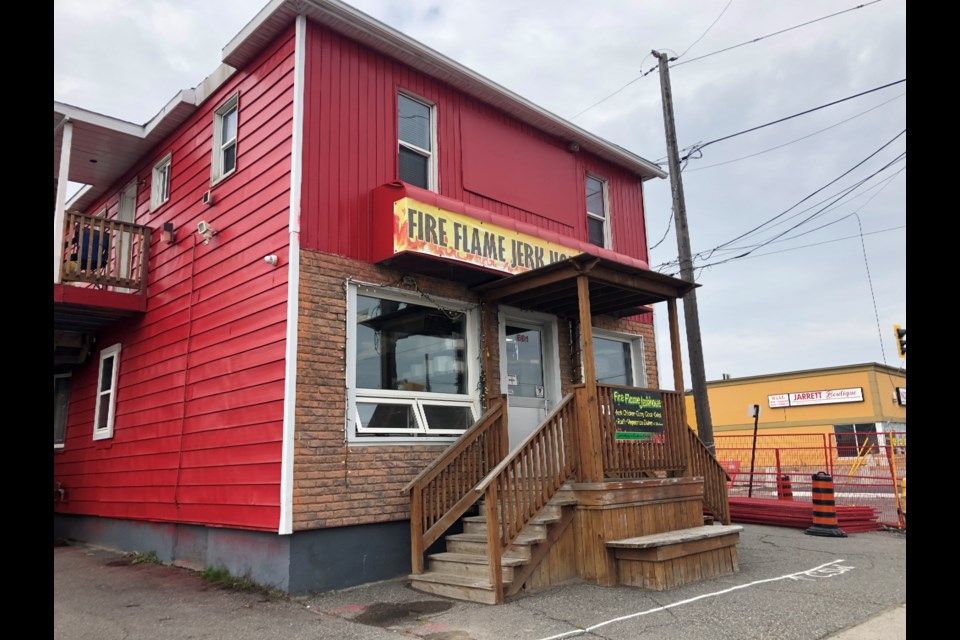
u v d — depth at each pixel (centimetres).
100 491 1104
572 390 798
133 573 845
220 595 709
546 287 877
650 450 842
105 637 571
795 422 3098
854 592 694
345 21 839
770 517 1246
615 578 734
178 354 948
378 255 827
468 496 793
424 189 873
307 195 784
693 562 759
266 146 838
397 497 790
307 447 728
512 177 1062
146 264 1069
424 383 873
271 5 815
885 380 3042
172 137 1087
